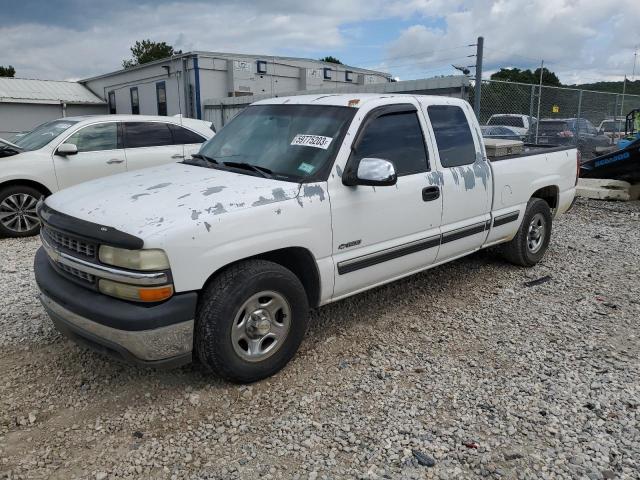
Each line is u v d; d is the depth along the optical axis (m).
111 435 3.10
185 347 3.23
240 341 3.49
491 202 5.27
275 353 3.66
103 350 3.27
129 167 8.59
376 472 2.78
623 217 9.54
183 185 3.66
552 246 7.29
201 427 3.17
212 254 3.20
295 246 3.62
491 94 12.98
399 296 5.29
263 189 3.55
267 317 3.57
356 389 3.58
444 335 4.43
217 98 22.70
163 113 25.53
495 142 5.80
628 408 3.36
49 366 3.85
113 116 8.80
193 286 3.16
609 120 18.19
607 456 2.91
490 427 3.17
